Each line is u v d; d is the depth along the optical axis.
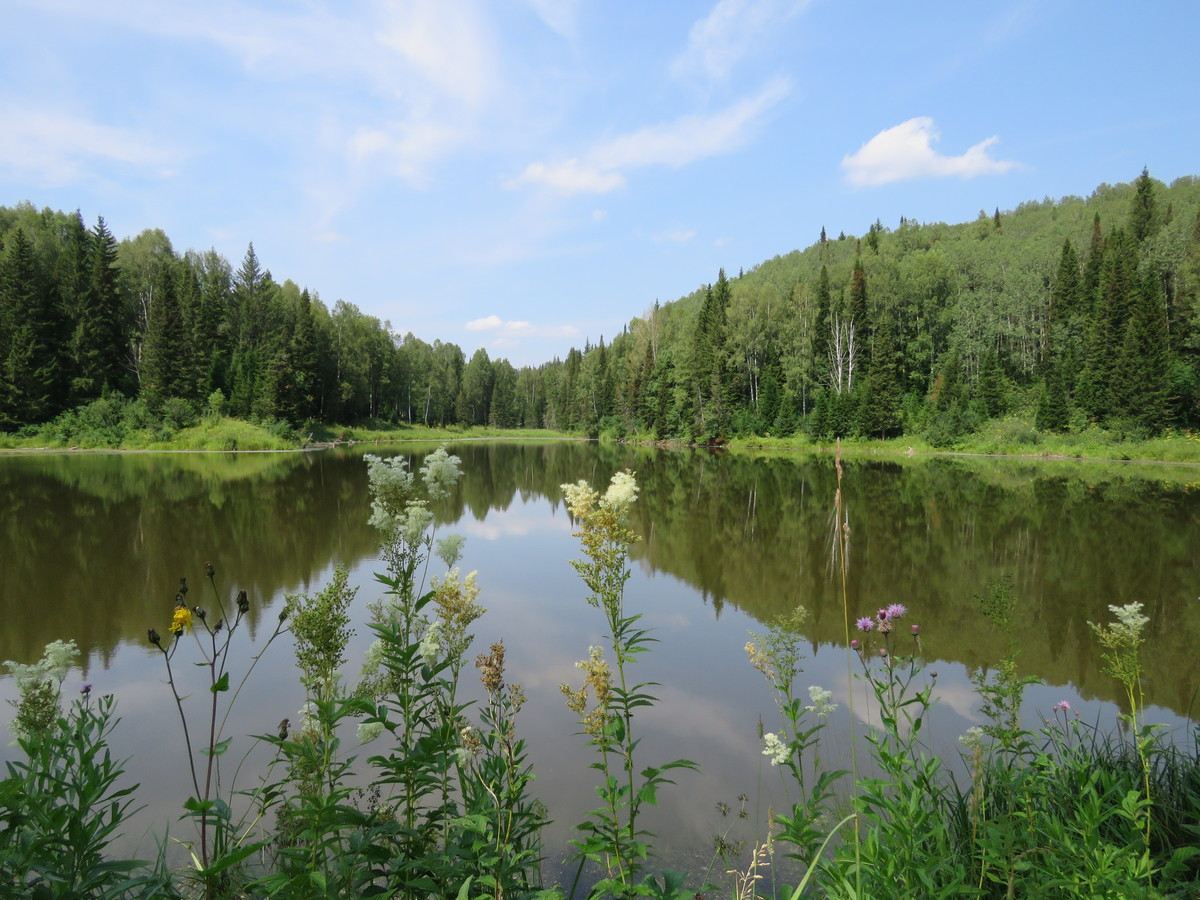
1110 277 45.06
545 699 6.73
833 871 2.56
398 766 2.67
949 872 2.68
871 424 52.50
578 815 4.70
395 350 88.31
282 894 2.29
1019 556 13.83
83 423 47.22
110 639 8.52
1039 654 8.20
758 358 64.69
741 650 8.34
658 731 6.08
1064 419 45.00
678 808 4.73
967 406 49.91
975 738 3.54
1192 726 5.88
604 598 3.46
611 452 55.12
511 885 2.51
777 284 96.44
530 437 90.06
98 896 2.44
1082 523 17.64
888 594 11.05
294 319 66.75
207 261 71.19
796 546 14.95
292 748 2.47
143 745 5.67
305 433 56.38
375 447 60.91
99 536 15.13
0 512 18.44
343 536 15.23
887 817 3.17
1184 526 17.06
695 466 38.44
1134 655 3.55
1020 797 3.10
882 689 3.41
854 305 59.19
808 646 8.56
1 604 10.02
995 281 65.75
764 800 4.82
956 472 33.09
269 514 18.42
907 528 17.09
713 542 15.43
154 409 50.25
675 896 2.28
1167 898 2.19
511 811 2.56
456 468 3.72
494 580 11.97
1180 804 3.62
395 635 3.12
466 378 107.56
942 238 106.81
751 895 3.64
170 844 4.10
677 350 67.62
